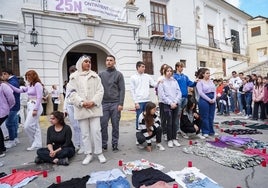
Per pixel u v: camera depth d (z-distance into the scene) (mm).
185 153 5340
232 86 12727
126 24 16000
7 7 12352
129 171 4316
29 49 12508
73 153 5234
